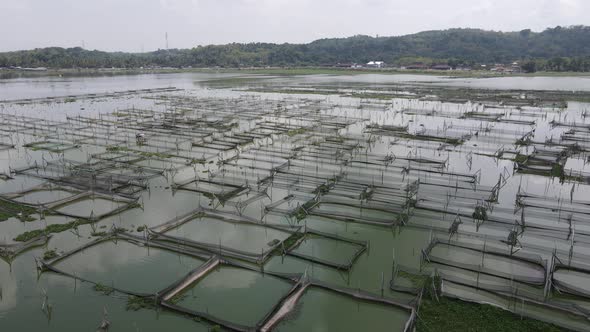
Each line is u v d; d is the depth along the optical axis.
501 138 50.44
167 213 29.58
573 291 19.12
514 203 30.41
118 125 59.66
